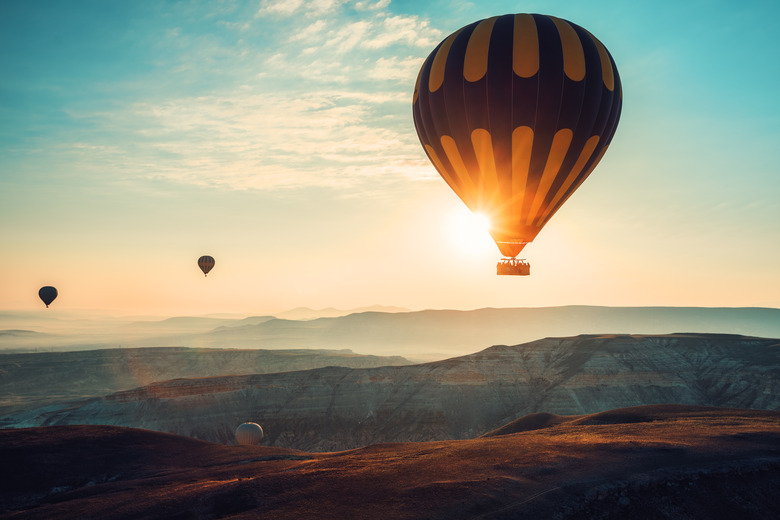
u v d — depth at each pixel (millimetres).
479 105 38125
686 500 28562
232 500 31906
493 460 33125
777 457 32062
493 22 38562
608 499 27922
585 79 37531
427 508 26812
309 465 39281
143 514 32938
